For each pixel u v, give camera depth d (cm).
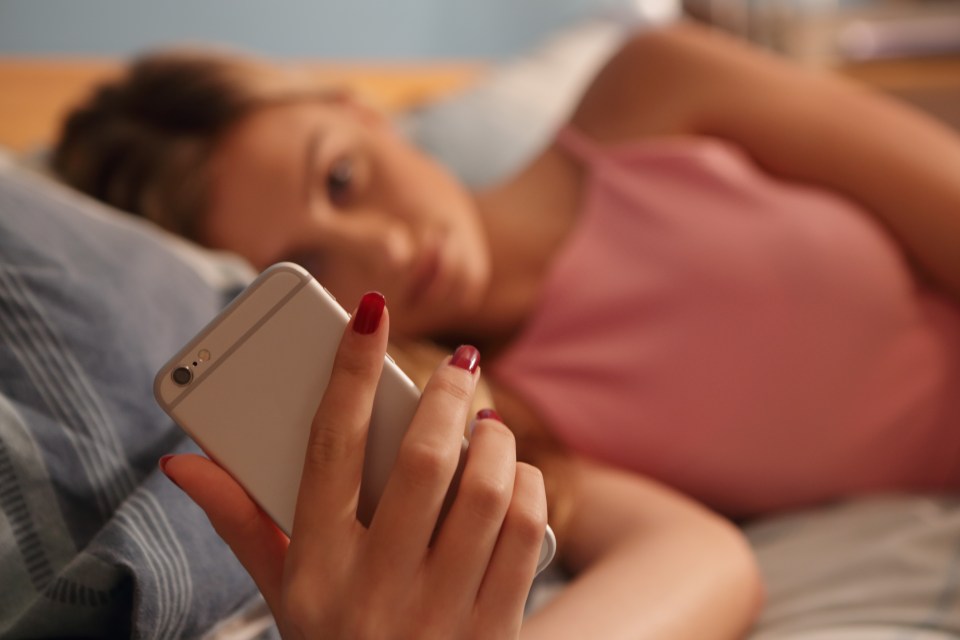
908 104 144
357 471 36
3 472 44
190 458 39
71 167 92
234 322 39
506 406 80
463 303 89
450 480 36
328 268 86
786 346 83
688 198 91
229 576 46
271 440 38
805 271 84
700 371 84
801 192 91
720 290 85
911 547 68
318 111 90
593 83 108
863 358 83
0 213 52
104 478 47
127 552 41
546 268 93
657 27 109
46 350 48
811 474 83
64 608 43
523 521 36
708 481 84
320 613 35
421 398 37
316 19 144
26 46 115
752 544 80
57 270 51
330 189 87
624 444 85
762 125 96
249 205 85
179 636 43
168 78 92
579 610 54
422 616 35
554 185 99
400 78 143
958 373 84
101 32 121
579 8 180
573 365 88
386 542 35
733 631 59
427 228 88
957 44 142
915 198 88
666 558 61
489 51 169
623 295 88
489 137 122
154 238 64
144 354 52
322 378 38
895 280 85
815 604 65
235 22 135
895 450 83
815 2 175
